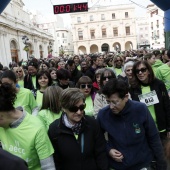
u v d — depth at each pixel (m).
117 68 6.56
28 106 3.31
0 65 6.97
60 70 4.33
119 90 1.96
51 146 1.87
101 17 57.91
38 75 4.12
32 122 1.81
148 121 2.12
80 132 1.96
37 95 4.03
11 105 1.70
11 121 1.76
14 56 29.17
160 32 48.78
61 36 68.81
